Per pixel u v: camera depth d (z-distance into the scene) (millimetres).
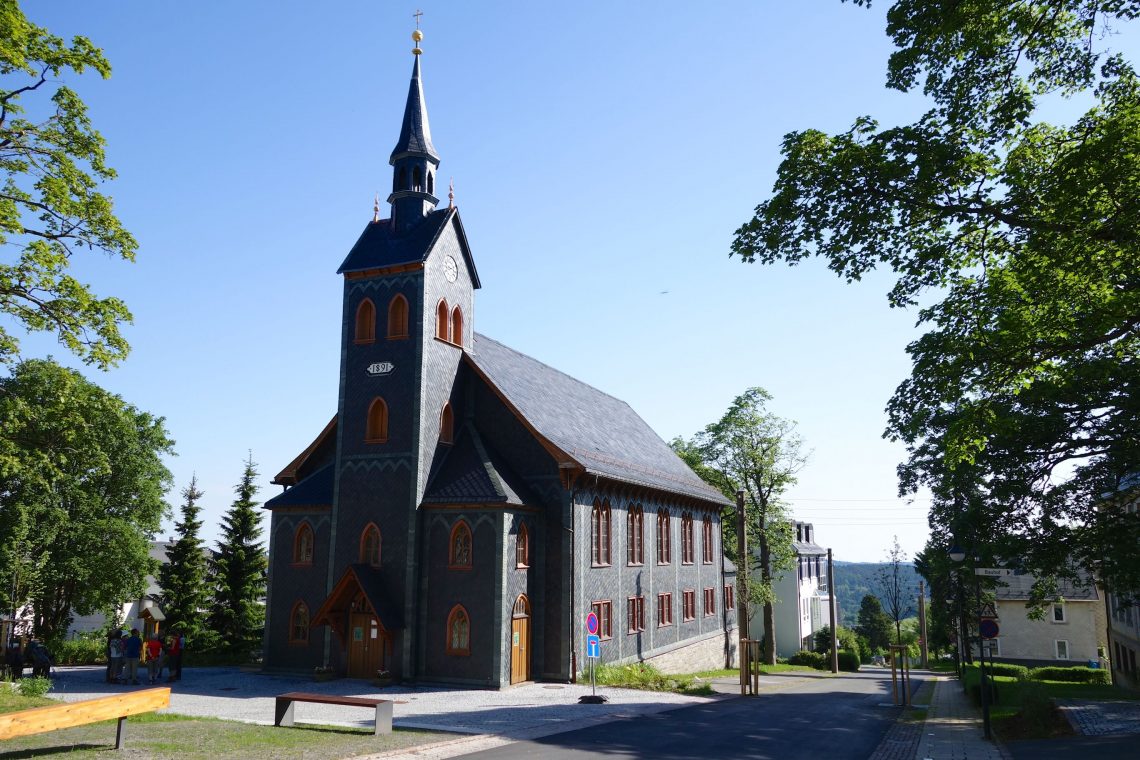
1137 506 29609
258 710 21547
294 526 32938
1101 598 59188
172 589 48250
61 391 25469
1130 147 14484
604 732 18500
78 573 43562
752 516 56469
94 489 45219
